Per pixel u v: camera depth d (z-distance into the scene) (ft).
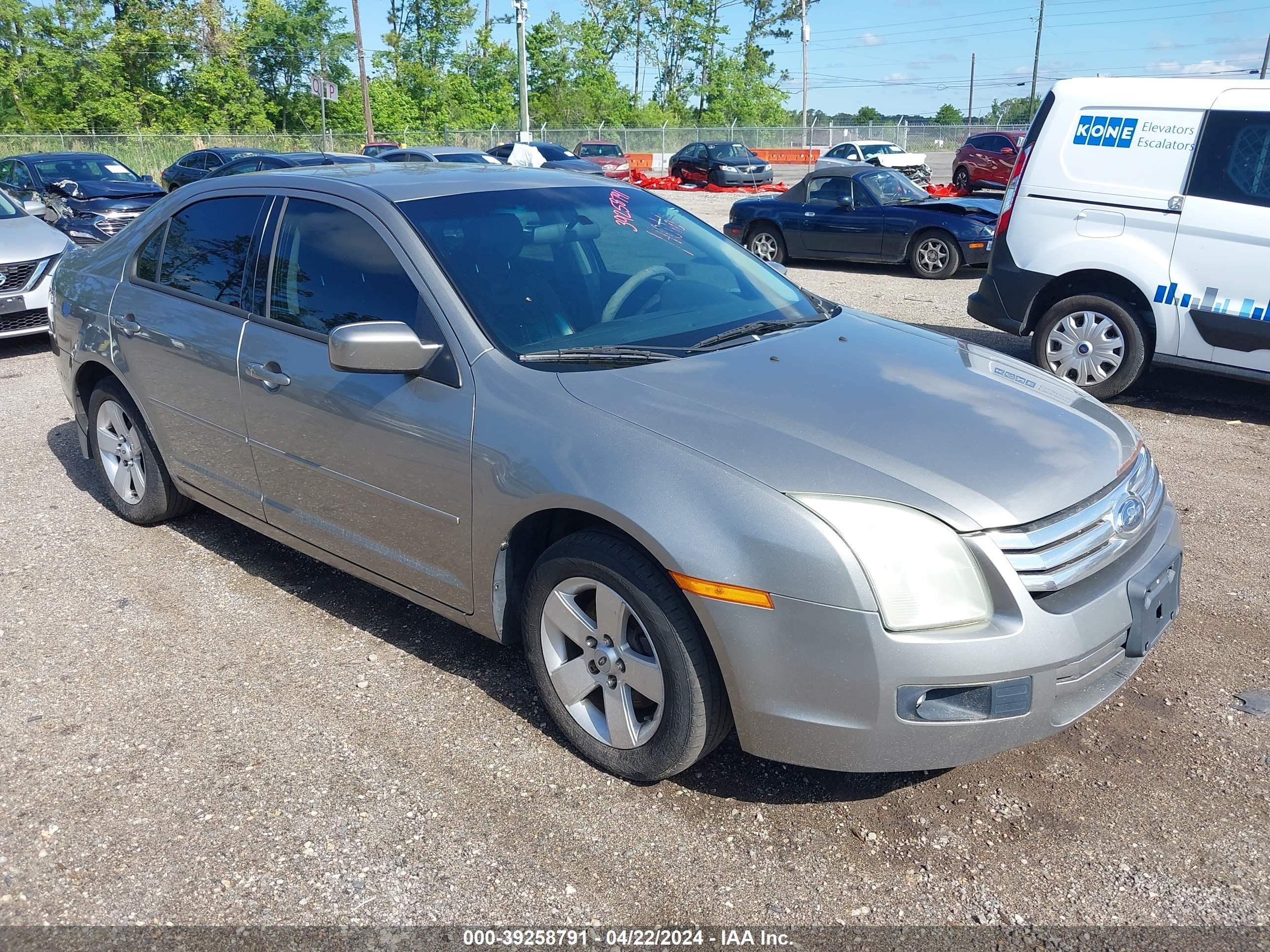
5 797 9.53
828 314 12.73
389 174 12.71
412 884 8.39
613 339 10.78
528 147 73.26
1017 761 9.96
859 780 9.70
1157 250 21.48
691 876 8.48
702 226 14.11
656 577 8.75
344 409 11.12
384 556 11.39
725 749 10.23
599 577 9.18
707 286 12.36
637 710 9.62
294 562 14.62
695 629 8.68
